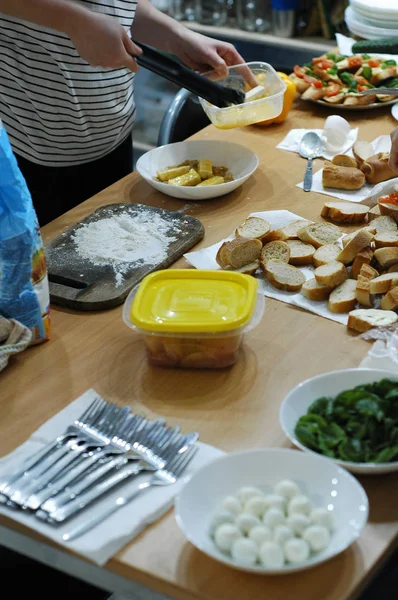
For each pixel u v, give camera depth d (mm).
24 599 1114
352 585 746
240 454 828
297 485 807
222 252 1256
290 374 1037
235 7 3129
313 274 1250
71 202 1864
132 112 1849
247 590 745
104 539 778
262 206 1495
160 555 779
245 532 751
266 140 1791
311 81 1971
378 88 1942
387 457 834
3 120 1753
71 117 1689
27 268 1037
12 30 1574
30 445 916
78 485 840
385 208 1371
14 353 1062
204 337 1005
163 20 1737
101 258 1287
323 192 1539
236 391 1010
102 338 1133
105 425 933
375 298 1179
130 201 1528
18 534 824
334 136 1705
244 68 1724
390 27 2199
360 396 892
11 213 1004
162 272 1118
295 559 722
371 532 796
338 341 1102
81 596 1128
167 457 880
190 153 1643
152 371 1057
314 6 2883
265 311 1178
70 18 1354
